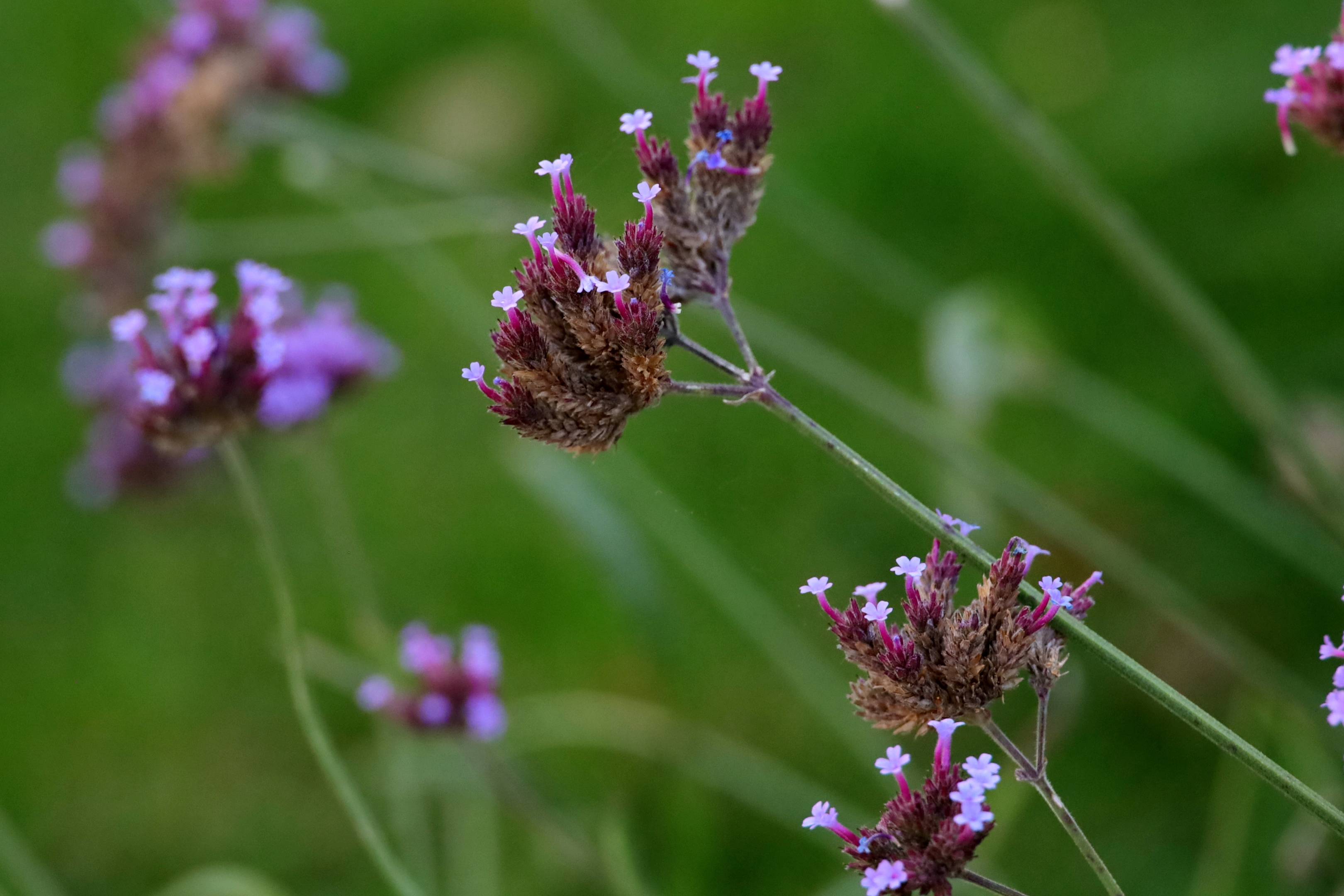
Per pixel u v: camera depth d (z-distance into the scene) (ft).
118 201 3.75
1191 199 4.36
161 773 3.98
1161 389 4.01
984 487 3.02
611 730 3.18
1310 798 2.35
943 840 2.39
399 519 4.47
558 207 2.45
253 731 4.03
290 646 2.68
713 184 2.50
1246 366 2.92
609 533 3.00
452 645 3.05
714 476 4.20
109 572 4.57
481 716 2.89
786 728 3.70
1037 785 2.41
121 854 3.76
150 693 4.20
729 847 3.40
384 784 3.14
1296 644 3.39
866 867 2.41
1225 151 4.41
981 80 2.95
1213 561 3.64
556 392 2.44
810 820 2.42
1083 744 3.43
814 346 3.14
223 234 4.38
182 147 3.67
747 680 3.85
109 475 3.76
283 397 2.89
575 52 3.64
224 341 2.69
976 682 2.42
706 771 3.10
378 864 2.67
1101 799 3.30
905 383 4.30
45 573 4.57
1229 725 3.25
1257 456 3.77
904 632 2.44
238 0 3.85
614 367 2.44
